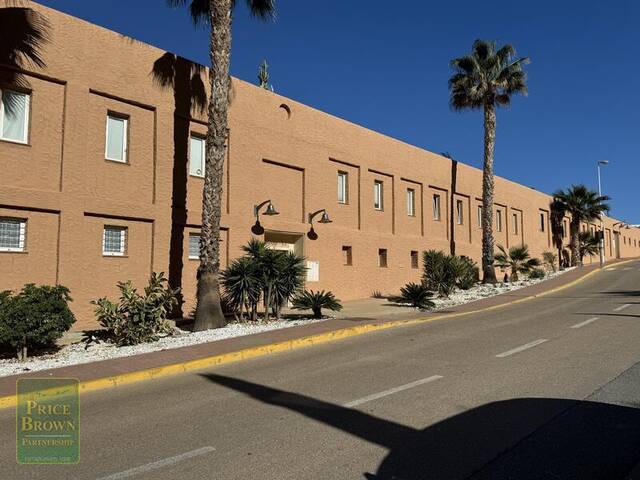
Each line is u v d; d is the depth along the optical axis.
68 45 13.67
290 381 8.46
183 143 16.33
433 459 4.98
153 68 15.55
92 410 7.11
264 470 4.82
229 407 7.02
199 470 4.87
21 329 10.25
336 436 5.70
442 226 29.81
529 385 7.57
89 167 14.05
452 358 9.78
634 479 4.49
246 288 14.77
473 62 28.72
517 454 5.06
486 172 29.00
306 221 20.61
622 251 72.69
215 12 13.88
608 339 11.23
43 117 13.24
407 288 19.62
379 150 25.05
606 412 6.27
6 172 12.59
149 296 12.40
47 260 13.20
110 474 4.84
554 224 46.75
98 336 13.20
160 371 9.27
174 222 15.93
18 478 4.83
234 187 17.80
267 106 19.23
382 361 9.79
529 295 23.05
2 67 12.52
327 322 14.81
